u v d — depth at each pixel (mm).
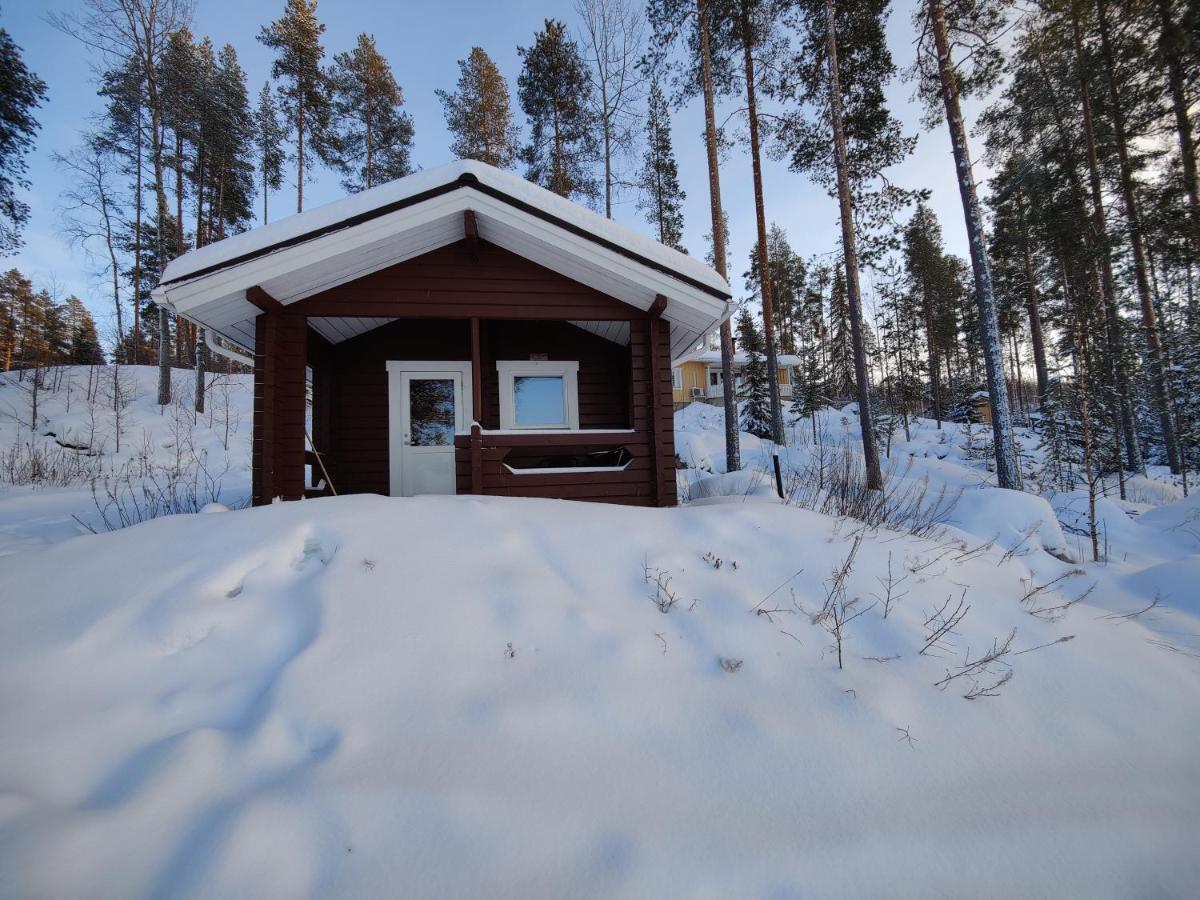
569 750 2154
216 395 19938
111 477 12188
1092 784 2229
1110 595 5211
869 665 2867
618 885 1594
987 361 10391
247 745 2033
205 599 2863
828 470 8734
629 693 2498
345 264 5840
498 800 1870
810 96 13430
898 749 2324
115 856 1544
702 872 1656
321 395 7668
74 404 17000
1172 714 2766
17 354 27844
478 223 6059
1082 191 14469
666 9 13680
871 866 1735
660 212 19266
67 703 2240
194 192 22984
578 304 6562
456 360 8281
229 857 1545
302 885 1521
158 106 18344
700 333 7242
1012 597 3812
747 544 3943
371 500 4117
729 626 3059
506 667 2588
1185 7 11836
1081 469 13023
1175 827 2014
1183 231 12703
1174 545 7590
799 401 25719
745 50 13969
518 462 8234
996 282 21000
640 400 6652
